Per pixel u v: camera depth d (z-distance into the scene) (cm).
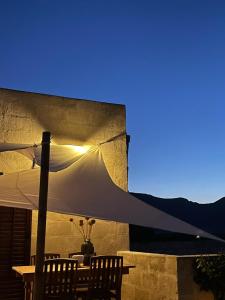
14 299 727
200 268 623
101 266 624
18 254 744
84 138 854
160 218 383
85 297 618
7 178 453
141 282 691
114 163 878
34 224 763
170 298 619
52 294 554
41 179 362
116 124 898
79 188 450
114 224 842
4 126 776
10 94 793
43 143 370
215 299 621
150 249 1599
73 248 789
